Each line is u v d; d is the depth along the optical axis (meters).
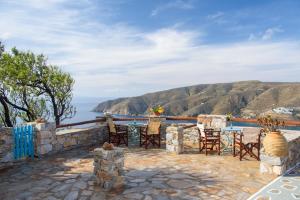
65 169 7.94
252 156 9.18
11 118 16.30
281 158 7.30
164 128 12.88
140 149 10.93
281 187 6.36
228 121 11.55
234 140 9.41
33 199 5.70
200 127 10.54
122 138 12.02
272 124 7.84
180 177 7.07
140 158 9.29
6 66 14.66
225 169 7.85
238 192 6.02
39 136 9.38
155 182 6.66
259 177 7.11
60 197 5.77
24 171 7.82
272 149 7.27
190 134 12.22
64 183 6.64
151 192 5.98
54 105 16.88
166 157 9.42
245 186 6.41
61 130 11.34
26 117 16.80
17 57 15.25
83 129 11.70
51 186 6.46
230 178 7.01
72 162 8.77
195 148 10.91
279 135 7.42
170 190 6.10
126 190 6.11
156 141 12.66
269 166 7.39
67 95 17.36
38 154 9.35
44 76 16.25
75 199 5.64
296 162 8.67
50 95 16.59
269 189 6.23
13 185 6.63
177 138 10.00
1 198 5.80
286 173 7.47
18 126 8.93
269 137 7.43
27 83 15.54
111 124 11.86
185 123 12.72
